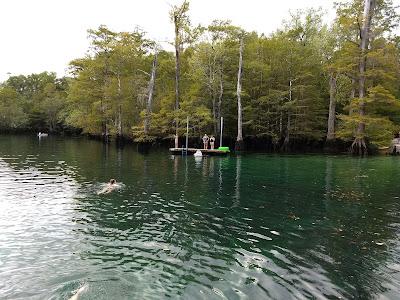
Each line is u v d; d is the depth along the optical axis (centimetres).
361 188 1850
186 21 4284
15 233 1103
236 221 1250
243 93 4231
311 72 4456
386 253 966
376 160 3225
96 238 1062
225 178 2158
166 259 911
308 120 4566
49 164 2828
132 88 5231
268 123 4644
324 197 1634
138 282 787
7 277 811
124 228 1159
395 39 4500
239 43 4478
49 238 1060
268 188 1847
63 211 1361
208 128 4575
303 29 4734
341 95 4197
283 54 4416
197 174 2316
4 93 9431
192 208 1425
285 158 3406
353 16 3656
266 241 1052
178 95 4388
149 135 4628
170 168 2612
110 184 1877
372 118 3531
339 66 3694
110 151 4138
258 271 846
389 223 1239
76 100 6119
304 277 817
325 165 2836
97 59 5506
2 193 1683
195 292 744
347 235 1112
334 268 868
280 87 4553
